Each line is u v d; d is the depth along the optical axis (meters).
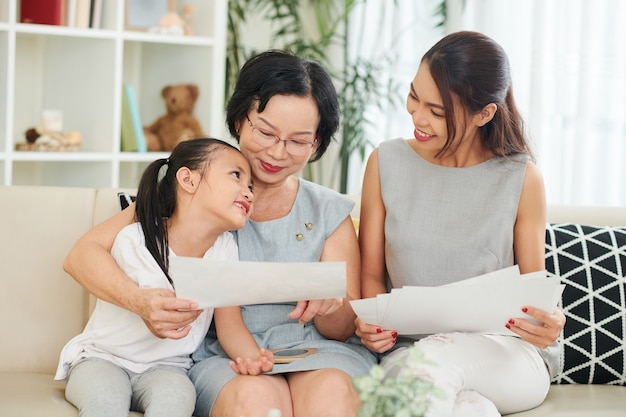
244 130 2.03
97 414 1.76
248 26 4.32
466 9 3.62
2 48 3.42
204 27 3.84
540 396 2.03
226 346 1.99
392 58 3.89
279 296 1.82
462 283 1.96
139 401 1.89
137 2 3.74
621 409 2.03
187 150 2.01
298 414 1.83
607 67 3.22
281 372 1.91
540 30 3.35
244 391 1.80
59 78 3.83
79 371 1.90
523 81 3.46
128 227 2.02
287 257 2.10
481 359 1.94
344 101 3.98
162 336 1.85
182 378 1.89
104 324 1.99
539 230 2.16
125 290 1.88
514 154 2.19
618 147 3.25
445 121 2.04
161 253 1.97
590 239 2.31
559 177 3.38
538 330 1.92
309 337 2.08
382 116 4.04
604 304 2.23
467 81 2.02
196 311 1.84
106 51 3.64
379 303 1.91
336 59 4.15
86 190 2.27
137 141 3.75
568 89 3.33
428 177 2.19
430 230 2.15
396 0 3.85
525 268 2.16
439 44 2.07
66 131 3.82
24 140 3.82
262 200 2.12
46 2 3.55
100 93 3.68
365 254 2.23
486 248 2.13
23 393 1.92
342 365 1.92
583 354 2.21
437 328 1.99
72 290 2.20
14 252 2.19
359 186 4.05
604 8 3.21
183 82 3.93
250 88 2.00
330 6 4.20
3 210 2.21
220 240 2.07
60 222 2.22
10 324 2.17
